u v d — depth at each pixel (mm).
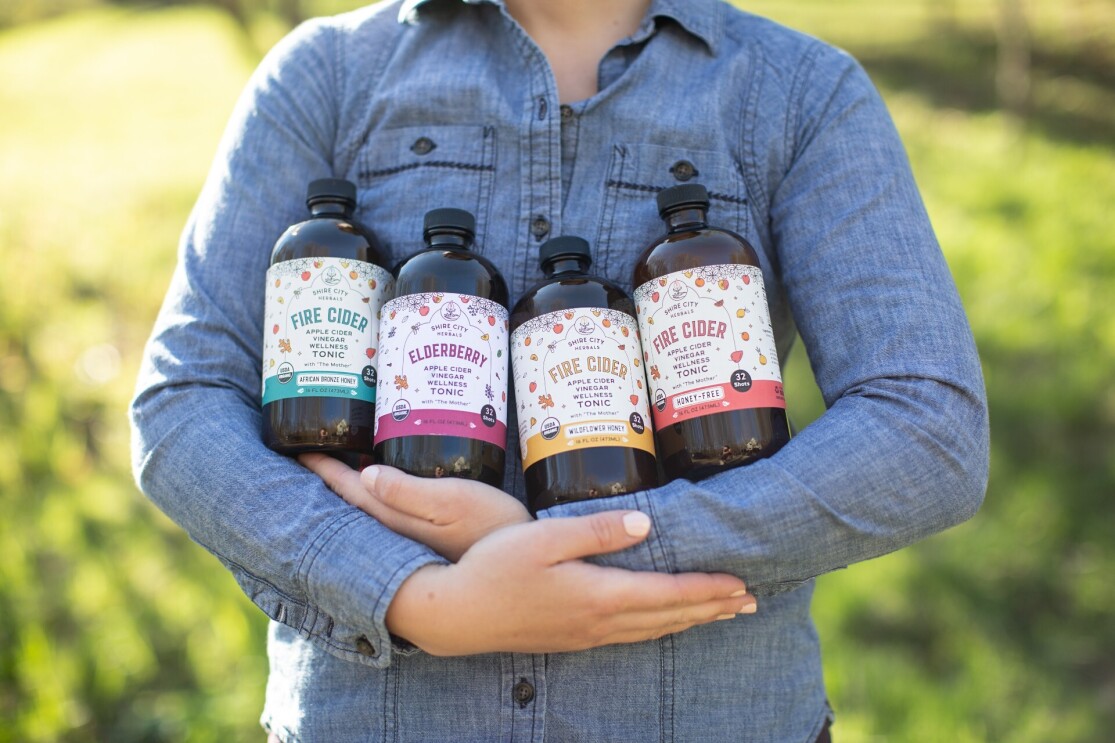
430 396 1007
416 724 1045
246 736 2293
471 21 1283
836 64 1217
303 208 1217
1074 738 2352
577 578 919
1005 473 3238
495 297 1090
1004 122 6785
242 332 1136
